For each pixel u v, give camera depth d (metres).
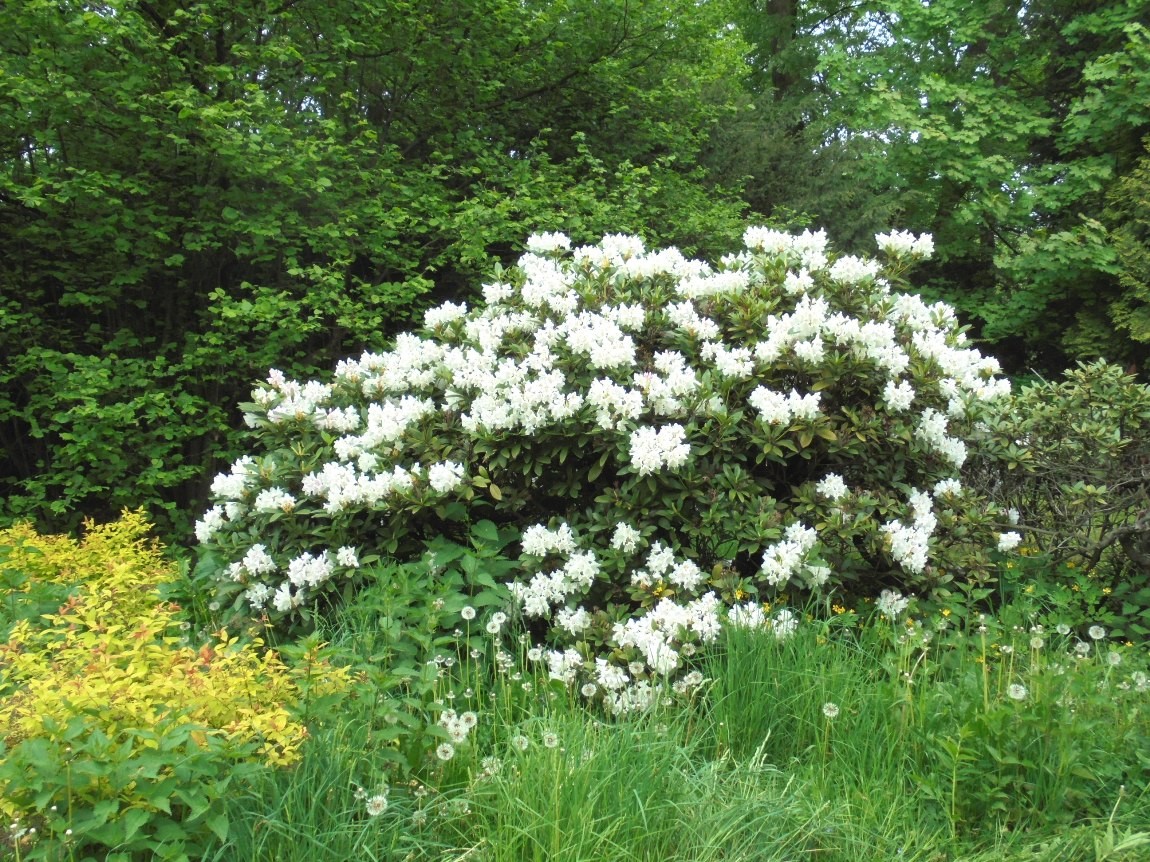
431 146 9.21
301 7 7.74
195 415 7.50
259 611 4.16
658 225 9.55
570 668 3.63
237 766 2.45
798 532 3.98
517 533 4.36
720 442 4.13
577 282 4.89
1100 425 5.07
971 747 3.11
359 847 2.56
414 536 4.41
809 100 13.15
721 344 4.47
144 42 6.52
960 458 4.64
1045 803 3.03
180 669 2.81
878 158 12.55
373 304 8.05
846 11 17.53
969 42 13.12
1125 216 12.07
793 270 4.96
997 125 12.63
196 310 7.71
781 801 2.96
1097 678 3.45
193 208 7.45
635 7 9.59
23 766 2.25
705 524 4.00
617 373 4.30
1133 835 2.77
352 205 7.75
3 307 6.91
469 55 8.73
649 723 3.18
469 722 3.00
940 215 13.93
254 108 6.94
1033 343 13.58
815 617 4.04
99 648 2.90
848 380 4.31
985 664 3.42
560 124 10.27
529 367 4.48
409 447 4.44
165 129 6.91
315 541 4.15
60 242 7.13
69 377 6.50
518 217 8.48
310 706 2.84
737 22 17.03
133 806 2.30
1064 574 4.71
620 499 4.12
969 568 4.32
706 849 2.70
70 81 6.31
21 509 6.76
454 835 2.73
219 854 2.32
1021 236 12.49
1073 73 13.61
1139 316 11.21
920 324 4.74
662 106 10.51
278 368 7.78
